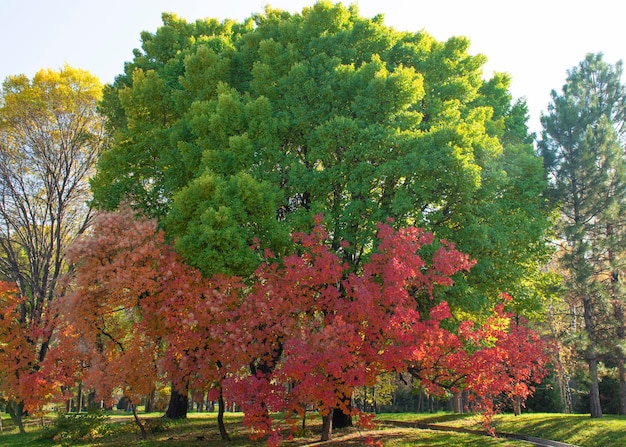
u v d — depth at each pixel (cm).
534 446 1644
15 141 2536
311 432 1881
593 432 1830
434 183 1492
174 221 1523
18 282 2498
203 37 2055
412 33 2097
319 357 1157
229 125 1644
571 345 2248
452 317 1594
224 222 1391
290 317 1329
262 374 1295
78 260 1481
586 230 2338
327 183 1584
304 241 1340
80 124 2602
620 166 2317
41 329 1902
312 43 1862
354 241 1562
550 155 2502
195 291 1386
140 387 1445
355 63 1895
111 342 1564
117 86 2309
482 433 1959
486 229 1488
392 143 1541
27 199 2555
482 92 2278
